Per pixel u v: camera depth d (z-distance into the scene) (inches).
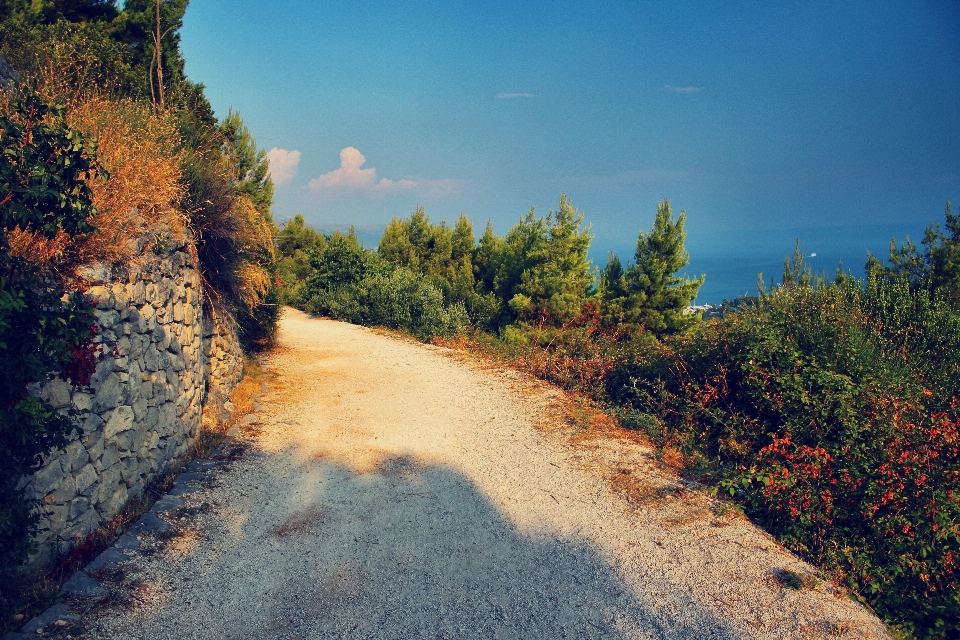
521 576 186.5
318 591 173.2
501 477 265.9
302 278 1280.8
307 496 235.8
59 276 168.6
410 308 703.7
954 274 434.3
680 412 320.5
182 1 571.2
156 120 298.7
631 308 671.8
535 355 529.7
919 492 201.0
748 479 233.6
